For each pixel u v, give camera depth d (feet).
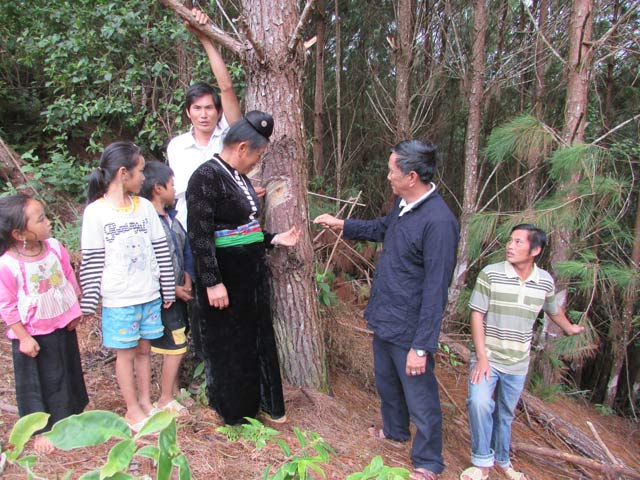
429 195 8.10
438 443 8.69
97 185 7.30
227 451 7.68
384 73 26.96
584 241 13.11
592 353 14.79
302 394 9.84
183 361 9.93
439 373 14.64
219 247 7.61
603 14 18.72
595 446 12.87
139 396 8.30
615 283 12.66
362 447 9.07
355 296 16.47
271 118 7.59
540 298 9.16
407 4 18.21
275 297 9.70
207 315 7.77
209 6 17.12
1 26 17.62
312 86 27.48
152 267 7.70
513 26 23.25
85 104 15.80
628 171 16.24
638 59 19.45
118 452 3.46
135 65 15.72
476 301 9.50
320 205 17.08
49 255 7.07
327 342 11.88
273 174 9.19
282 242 8.48
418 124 22.82
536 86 21.15
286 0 8.77
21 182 15.53
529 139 11.18
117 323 7.41
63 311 7.22
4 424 7.77
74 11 16.03
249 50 8.79
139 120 16.46
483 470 9.31
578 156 10.75
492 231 12.07
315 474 7.76
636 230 15.02
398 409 9.38
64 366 7.28
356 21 26.66
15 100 18.40
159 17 16.66
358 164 28.14
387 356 8.98
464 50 22.70
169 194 8.45
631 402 17.79
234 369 7.89
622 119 21.30
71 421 3.51
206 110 9.15
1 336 10.77
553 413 13.69
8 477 6.31
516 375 9.40
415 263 8.20
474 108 17.33
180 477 3.60
